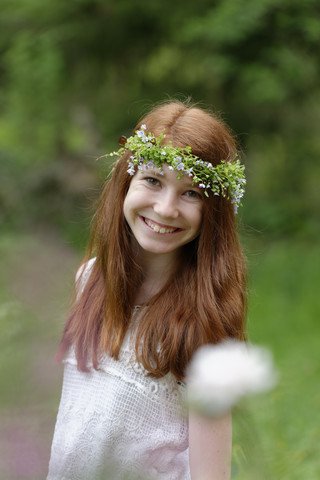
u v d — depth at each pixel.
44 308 2.43
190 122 1.77
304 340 6.07
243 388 0.78
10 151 10.95
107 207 1.92
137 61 10.92
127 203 1.78
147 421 1.71
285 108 10.88
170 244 1.75
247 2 9.10
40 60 10.77
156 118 1.80
